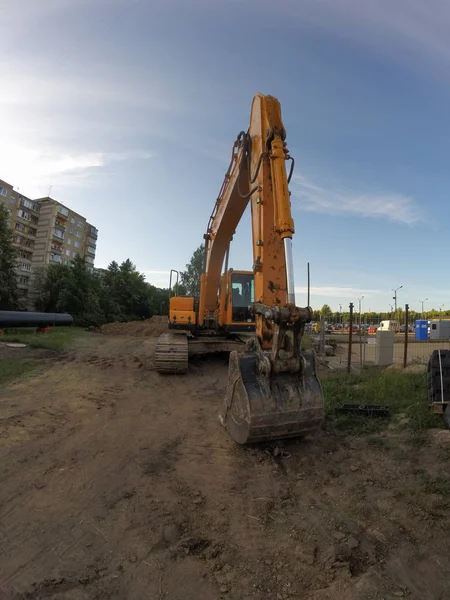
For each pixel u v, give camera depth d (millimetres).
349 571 2664
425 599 2402
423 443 4863
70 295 36781
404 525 3217
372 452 4801
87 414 6559
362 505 3533
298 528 3217
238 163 6734
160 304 59000
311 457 4688
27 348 14617
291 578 2629
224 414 5617
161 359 9938
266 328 4953
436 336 32344
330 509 3529
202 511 3525
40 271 44750
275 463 4551
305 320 4375
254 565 2773
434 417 5523
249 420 4352
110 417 6430
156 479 4172
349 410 6125
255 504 3635
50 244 68250
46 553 2916
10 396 7598
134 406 7148
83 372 10430
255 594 2490
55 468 4426
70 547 2988
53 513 3484
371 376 8938
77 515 3451
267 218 5379
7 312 17016
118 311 47375
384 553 2869
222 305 11352
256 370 4668
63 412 6613
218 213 8938
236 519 3389
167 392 8336
